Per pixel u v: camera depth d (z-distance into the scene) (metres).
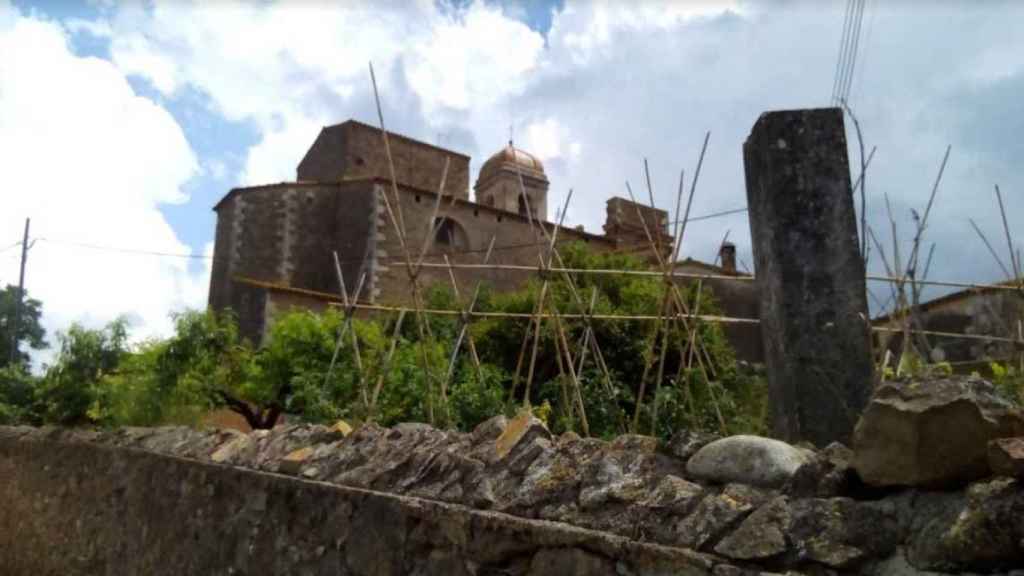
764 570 2.25
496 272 25.25
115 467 6.64
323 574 3.97
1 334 22.78
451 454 3.74
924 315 14.38
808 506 2.32
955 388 2.19
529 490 3.18
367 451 4.32
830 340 4.03
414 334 13.54
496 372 9.52
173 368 10.00
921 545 2.05
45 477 7.71
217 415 15.67
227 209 25.88
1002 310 12.27
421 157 29.66
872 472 2.28
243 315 21.12
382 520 3.69
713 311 15.94
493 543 3.07
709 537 2.44
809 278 4.12
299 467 4.59
